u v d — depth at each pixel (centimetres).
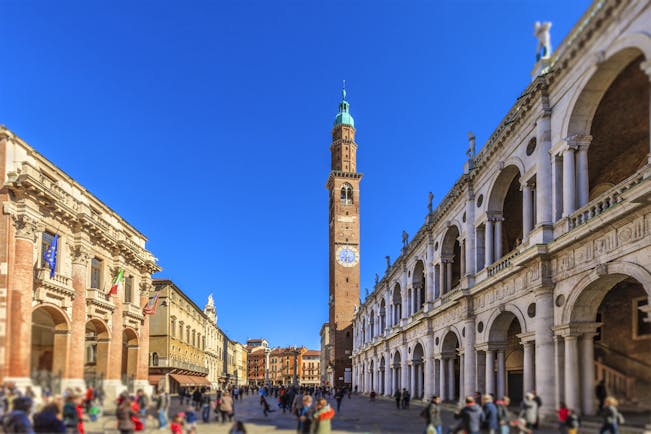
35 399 2858
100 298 4112
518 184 3581
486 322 3544
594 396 2448
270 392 9794
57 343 3603
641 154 3012
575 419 1925
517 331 3834
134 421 2112
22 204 3180
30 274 3209
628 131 2841
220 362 11669
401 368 6228
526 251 2764
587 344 2489
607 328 2664
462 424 1808
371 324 8775
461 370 4056
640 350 2492
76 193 3897
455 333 4234
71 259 3753
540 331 2678
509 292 3169
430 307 4988
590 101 2548
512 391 3938
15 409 1612
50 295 3422
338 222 11500
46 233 3488
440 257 4781
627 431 2047
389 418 3641
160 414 2622
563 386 2534
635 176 2050
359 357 9900
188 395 5044
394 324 6875
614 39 2255
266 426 2973
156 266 5362
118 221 4650
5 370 3031
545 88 2809
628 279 2573
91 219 3850
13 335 3083
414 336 5659
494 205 3644
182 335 7388
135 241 5075
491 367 3478
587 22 2464
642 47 2064
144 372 5097
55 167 3612
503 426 1880
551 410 2573
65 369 3566
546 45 2927
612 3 2231
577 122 2609
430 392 4888
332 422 3303
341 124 12075
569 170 2617
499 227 3625
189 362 7769
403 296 6194
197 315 8562
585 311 2484
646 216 1995
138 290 5062
